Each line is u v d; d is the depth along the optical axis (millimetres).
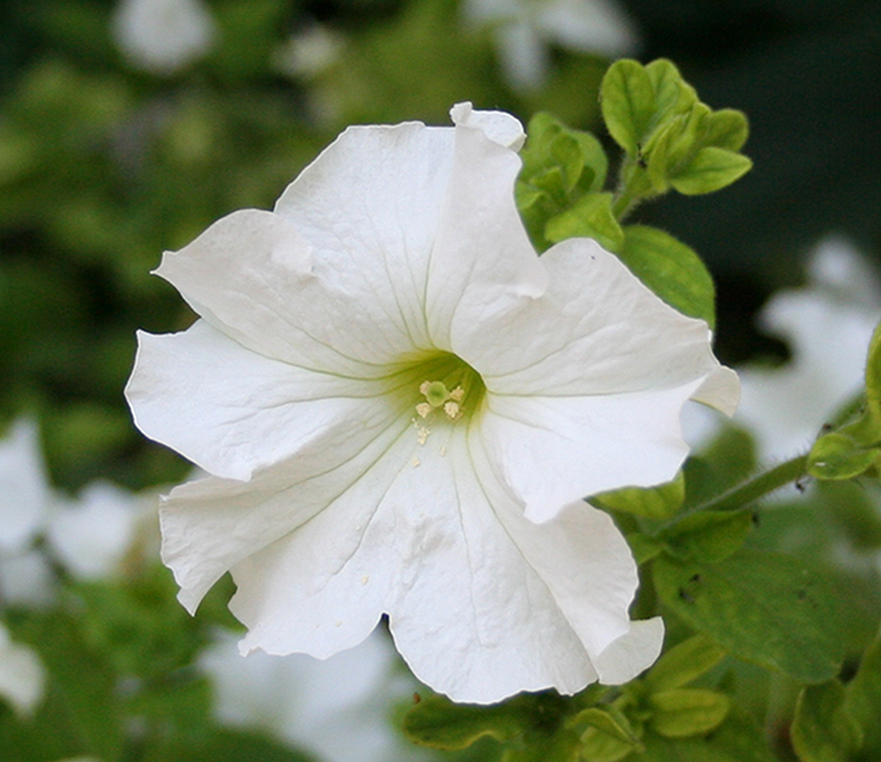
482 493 267
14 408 540
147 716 333
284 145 582
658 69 289
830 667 269
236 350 274
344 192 270
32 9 691
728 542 278
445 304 264
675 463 245
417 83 582
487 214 257
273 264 268
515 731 270
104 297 636
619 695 286
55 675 343
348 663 373
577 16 591
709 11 622
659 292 279
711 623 272
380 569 269
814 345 400
